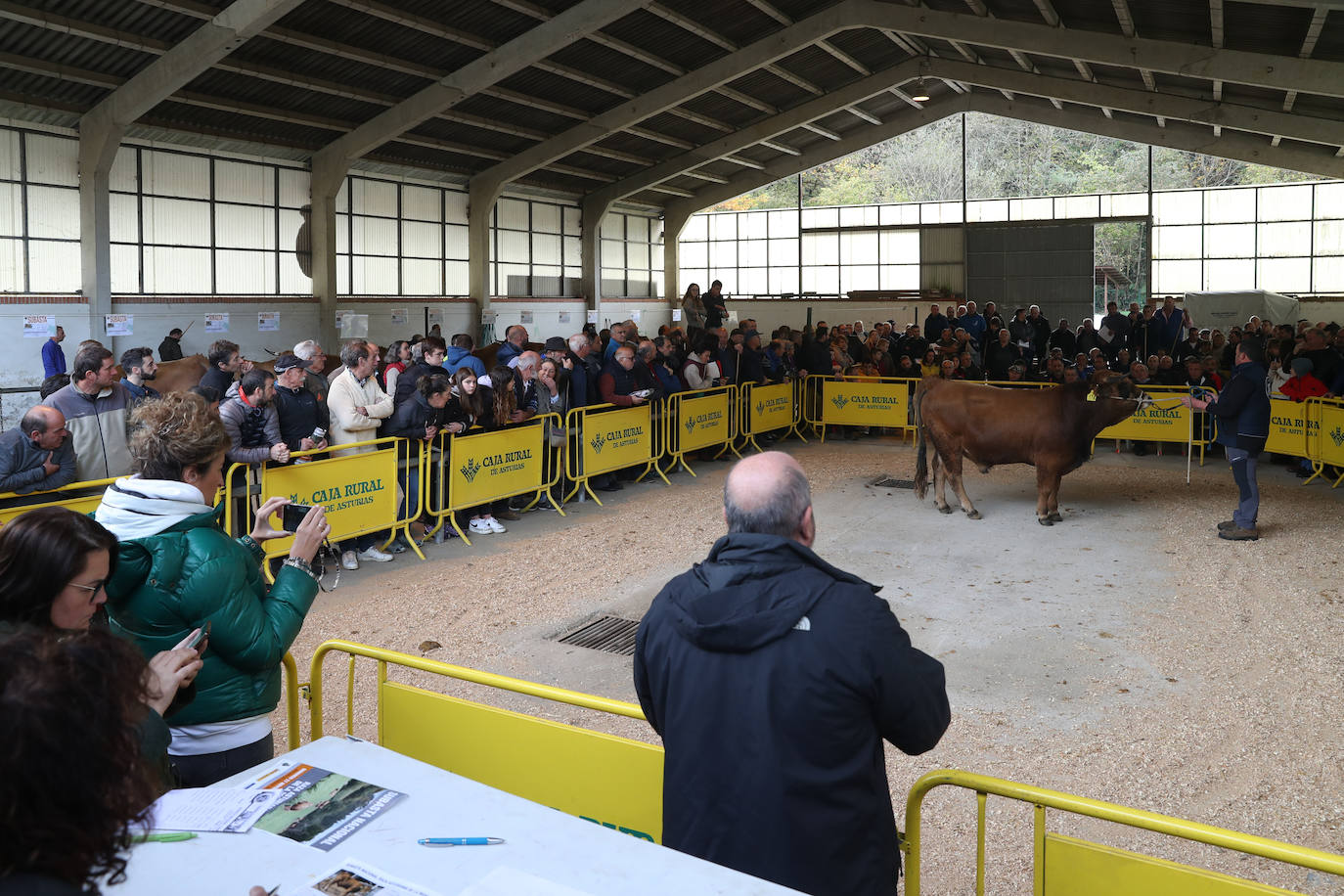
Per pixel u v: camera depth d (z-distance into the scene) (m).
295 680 3.22
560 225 26.34
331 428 7.37
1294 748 4.39
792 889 1.74
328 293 19.19
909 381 14.02
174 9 12.69
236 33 13.07
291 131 17.86
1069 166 45.72
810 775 1.88
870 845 1.94
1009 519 9.16
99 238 15.15
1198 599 6.65
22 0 12.09
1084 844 2.12
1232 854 3.60
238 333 17.58
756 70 20.73
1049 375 14.46
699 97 21.61
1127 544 8.19
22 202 14.48
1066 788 4.05
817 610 1.93
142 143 16.20
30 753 0.99
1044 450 8.83
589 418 9.92
